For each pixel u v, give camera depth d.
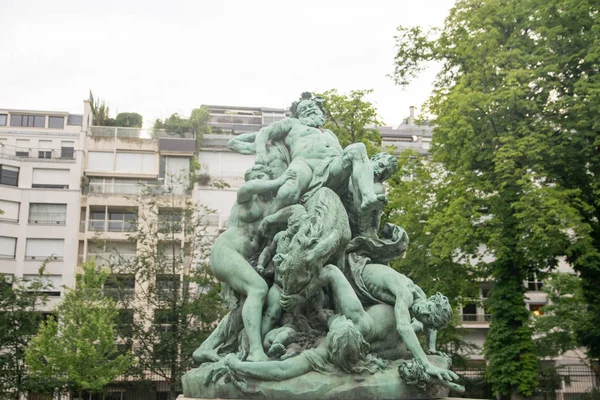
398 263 17.50
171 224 23.41
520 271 16.56
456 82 18.30
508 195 15.45
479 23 17.20
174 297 20.94
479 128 16.83
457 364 26.41
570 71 16.14
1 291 22.31
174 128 36.84
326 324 4.46
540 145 14.88
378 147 19.72
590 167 15.65
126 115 40.47
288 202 4.90
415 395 4.07
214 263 4.77
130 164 36.06
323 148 5.32
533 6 16.52
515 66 16.19
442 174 19.44
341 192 5.12
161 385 28.20
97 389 19.88
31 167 35.09
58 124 37.72
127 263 22.45
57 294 33.31
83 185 35.59
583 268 15.73
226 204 34.00
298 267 4.27
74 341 19.38
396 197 17.92
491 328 16.59
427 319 4.35
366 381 4.04
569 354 32.56
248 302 4.46
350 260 4.73
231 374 4.12
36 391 21.78
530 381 15.92
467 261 17.69
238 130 42.94
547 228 13.97
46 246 34.00
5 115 37.62
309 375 4.08
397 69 19.30
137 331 20.91
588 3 15.20
